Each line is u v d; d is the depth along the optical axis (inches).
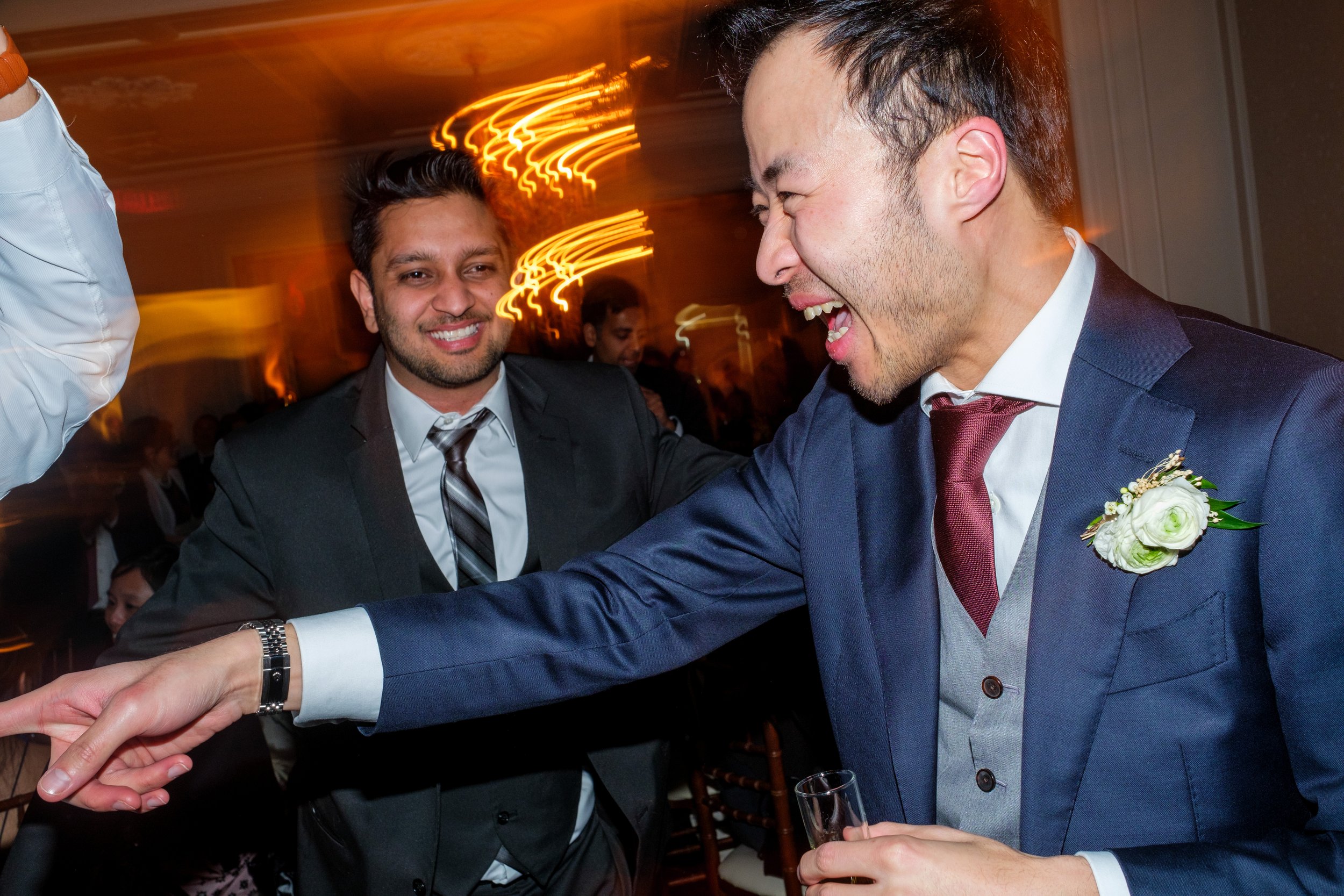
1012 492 40.9
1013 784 40.3
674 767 105.2
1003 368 39.8
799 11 37.2
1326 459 33.2
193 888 78.4
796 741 87.6
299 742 67.0
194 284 346.3
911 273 37.7
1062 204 39.8
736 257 368.5
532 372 75.7
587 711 66.8
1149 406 37.1
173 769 39.4
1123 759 36.0
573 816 68.7
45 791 35.0
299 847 66.8
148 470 248.8
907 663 41.9
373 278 68.2
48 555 141.9
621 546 50.6
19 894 55.7
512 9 237.1
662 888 72.4
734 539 49.3
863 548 44.1
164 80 252.8
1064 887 31.2
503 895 67.9
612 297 174.7
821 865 33.3
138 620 62.4
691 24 253.6
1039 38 39.1
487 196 69.2
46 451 47.5
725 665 87.3
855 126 36.9
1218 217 109.2
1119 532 34.8
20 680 98.3
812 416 48.8
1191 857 31.8
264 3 221.9
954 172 37.0
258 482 64.9
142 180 329.4
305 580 64.7
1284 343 36.7
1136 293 40.1
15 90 39.0
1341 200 91.4
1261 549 34.1
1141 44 109.5
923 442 43.6
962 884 31.2
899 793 41.9
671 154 352.5
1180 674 35.3
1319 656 32.9
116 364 47.8
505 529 71.6
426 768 63.4
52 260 42.4
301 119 297.9
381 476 66.7
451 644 45.2
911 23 36.4
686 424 179.9
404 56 257.8
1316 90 93.0
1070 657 36.7
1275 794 35.0
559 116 311.9
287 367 351.9
